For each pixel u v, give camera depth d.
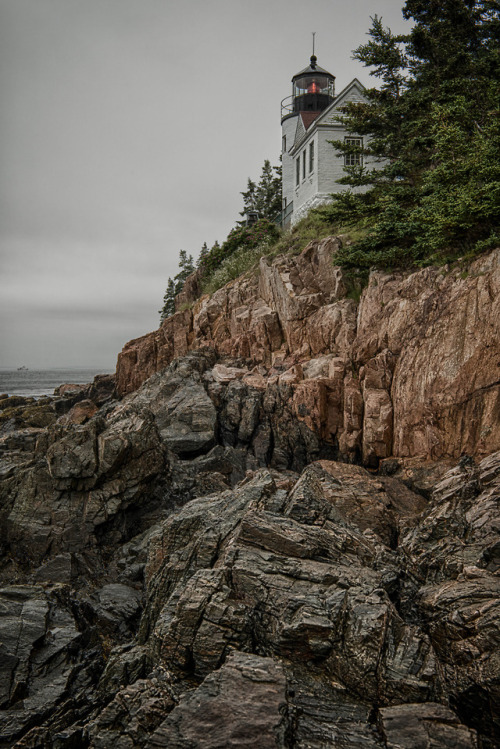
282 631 7.71
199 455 23.33
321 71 48.75
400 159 26.17
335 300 25.50
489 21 28.48
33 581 14.88
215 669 7.84
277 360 26.42
